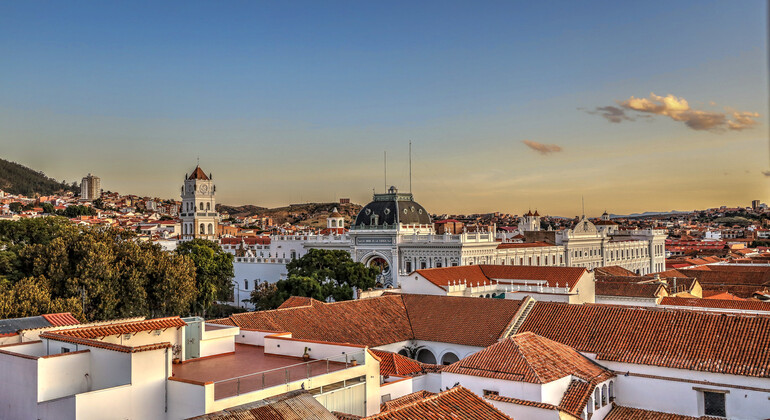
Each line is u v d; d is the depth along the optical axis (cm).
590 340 6191
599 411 5475
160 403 3881
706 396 5375
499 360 5509
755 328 5631
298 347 4916
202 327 4941
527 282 9738
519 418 4938
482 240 15700
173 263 10562
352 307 7806
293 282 11300
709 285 13638
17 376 3922
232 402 3853
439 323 7638
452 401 4147
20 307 7444
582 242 19000
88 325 4756
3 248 11612
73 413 3566
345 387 4462
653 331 6019
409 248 15862
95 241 9688
